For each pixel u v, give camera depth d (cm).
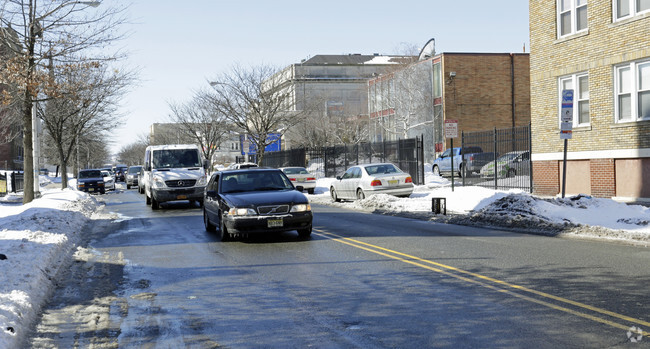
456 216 1698
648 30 1844
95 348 570
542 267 916
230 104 4419
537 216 1477
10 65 2183
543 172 2308
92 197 3325
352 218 1828
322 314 675
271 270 965
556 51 2223
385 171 2431
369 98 6100
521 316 635
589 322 603
